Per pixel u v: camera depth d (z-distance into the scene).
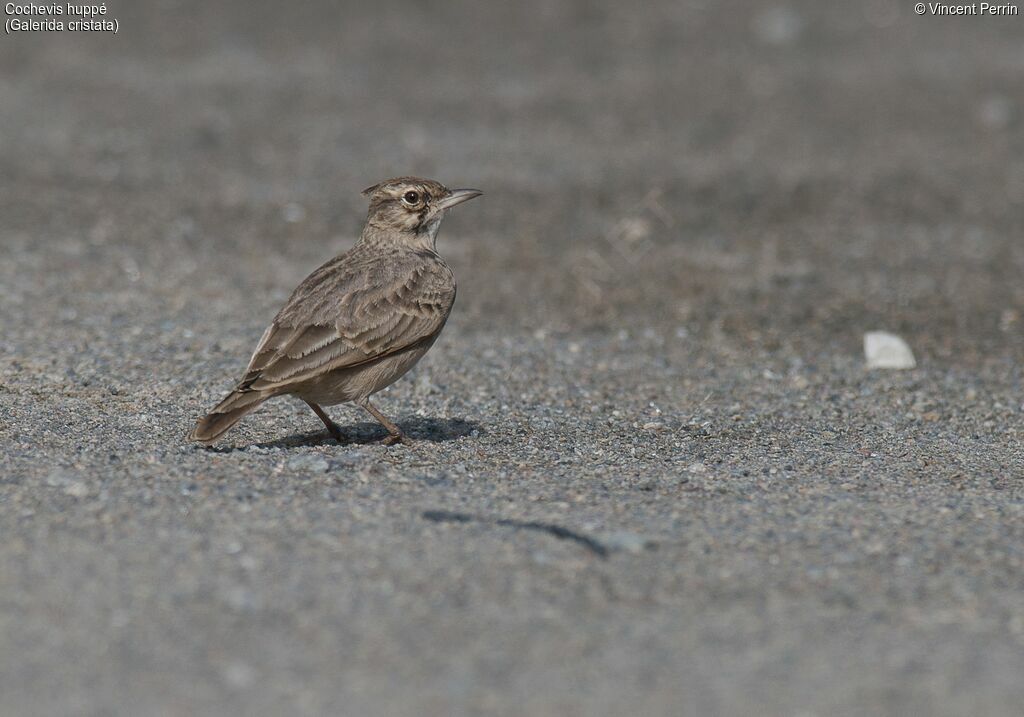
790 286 21.88
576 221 26.02
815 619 8.89
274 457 12.32
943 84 37.41
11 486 11.06
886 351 17.69
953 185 29.02
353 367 12.48
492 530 10.38
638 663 8.24
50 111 34.16
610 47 41.12
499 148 31.81
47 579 9.22
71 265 21.84
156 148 31.16
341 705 7.72
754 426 14.55
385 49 40.41
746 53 40.69
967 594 9.35
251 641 8.43
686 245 24.52
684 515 10.95
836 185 28.91
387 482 11.69
